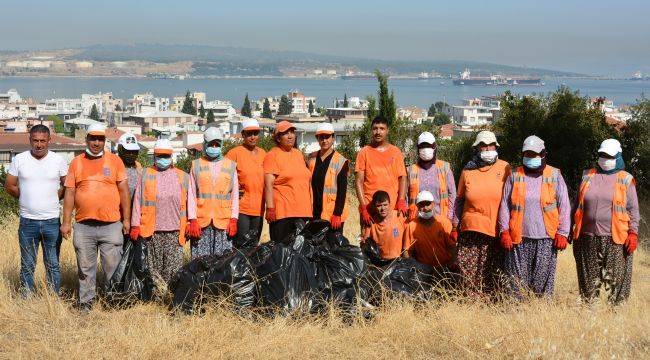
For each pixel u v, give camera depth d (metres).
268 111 197.50
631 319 6.36
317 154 7.83
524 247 6.89
